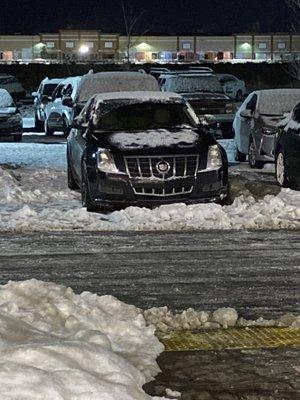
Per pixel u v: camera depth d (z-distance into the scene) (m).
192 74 31.70
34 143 28.92
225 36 71.94
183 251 11.20
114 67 57.34
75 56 68.00
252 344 7.04
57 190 16.69
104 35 70.56
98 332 6.57
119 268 10.18
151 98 15.55
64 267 10.24
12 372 5.53
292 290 9.09
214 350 6.88
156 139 14.10
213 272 9.96
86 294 7.73
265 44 71.38
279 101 20.75
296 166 16.31
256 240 11.95
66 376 5.60
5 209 14.59
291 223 13.05
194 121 15.30
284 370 6.45
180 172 13.77
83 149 14.89
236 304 8.51
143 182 13.68
